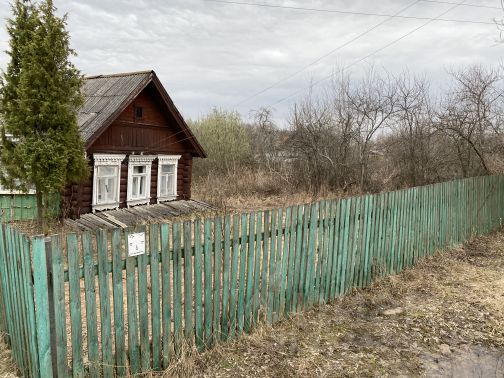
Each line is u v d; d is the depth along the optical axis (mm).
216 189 17688
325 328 5137
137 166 12656
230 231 4551
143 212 11914
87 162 9609
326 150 17312
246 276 4812
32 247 3215
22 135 8938
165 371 3980
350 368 4250
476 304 5859
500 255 8461
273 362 4289
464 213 9266
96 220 10500
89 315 3562
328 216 5742
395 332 5047
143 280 3893
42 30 8711
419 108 15047
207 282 4418
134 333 3883
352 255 6246
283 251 5195
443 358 4500
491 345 4781
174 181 13945
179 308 4211
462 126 12938
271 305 5117
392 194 6926
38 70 8539
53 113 8781
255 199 15867
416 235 7672
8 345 4441
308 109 18516
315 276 5703
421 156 14586
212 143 22953
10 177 9070
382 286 6590
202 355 4320
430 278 7000
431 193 8000
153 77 12016
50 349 3344
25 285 3463
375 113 16219
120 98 11266
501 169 12570
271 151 22219
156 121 12891
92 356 3631
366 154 16703
